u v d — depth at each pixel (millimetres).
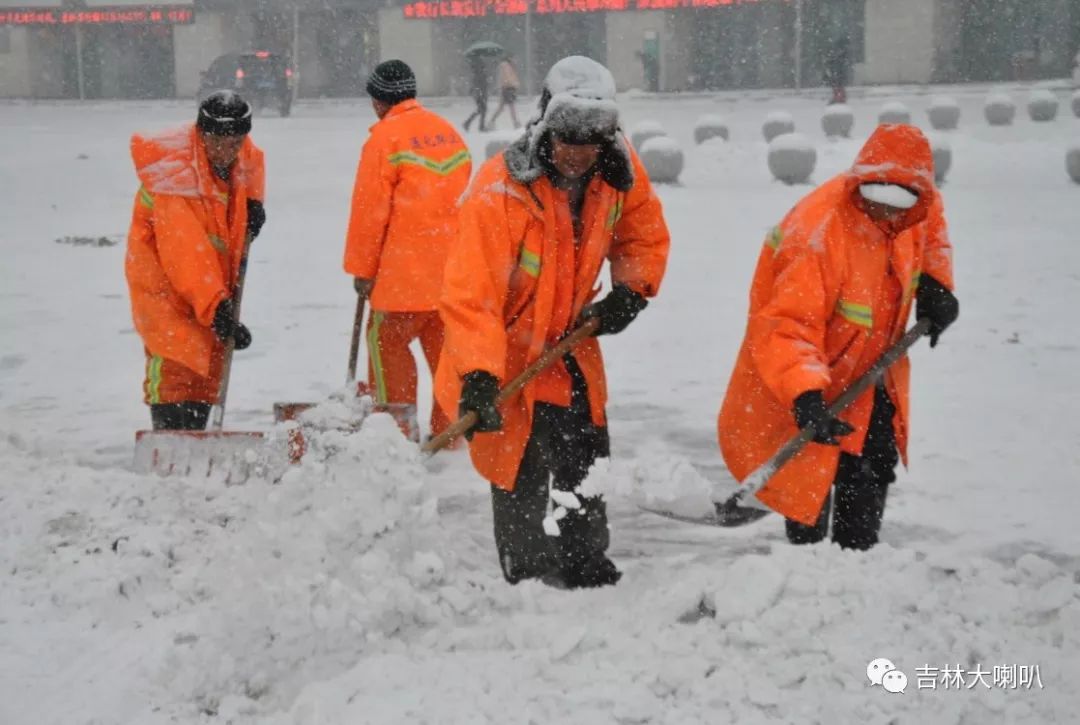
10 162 35125
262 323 13914
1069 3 56000
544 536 5957
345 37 65625
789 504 5949
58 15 67875
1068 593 5215
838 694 4695
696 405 10102
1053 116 42375
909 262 5941
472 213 5508
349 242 8484
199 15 66062
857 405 5980
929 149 5652
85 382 11211
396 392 8734
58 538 6418
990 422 9258
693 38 60750
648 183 5906
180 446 7176
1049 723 4527
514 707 4633
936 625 5098
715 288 15945
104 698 4945
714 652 4965
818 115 47719
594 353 5949
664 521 7344
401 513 5371
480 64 43906
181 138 7758
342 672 5020
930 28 56469
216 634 5086
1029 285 15508
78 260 19281
